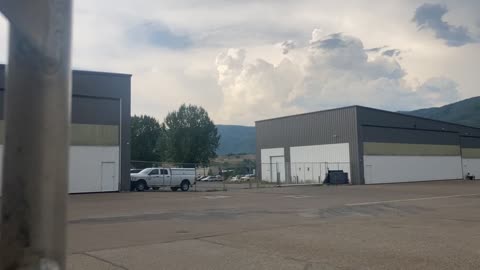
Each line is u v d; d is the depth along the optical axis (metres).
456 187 38.09
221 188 40.28
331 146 51.62
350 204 20.72
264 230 11.98
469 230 11.77
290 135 56.94
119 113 34.47
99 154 33.31
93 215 16.31
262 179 60.84
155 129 95.88
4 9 1.54
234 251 8.99
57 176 1.63
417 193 29.56
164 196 27.95
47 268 1.59
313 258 8.25
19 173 1.60
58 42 1.66
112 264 7.90
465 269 7.36
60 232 1.63
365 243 9.80
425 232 11.43
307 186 43.75
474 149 65.31
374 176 49.97
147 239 10.59
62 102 1.66
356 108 49.19
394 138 52.75
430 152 57.41
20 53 1.63
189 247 9.48
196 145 87.88
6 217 1.60
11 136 1.62
